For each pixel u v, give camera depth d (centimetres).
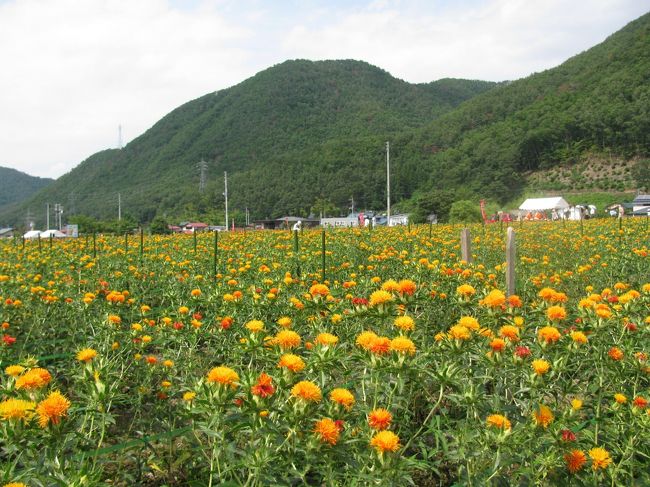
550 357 397
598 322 454
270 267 1078
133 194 19888
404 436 393
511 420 343
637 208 7906
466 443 315
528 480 317
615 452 355
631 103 13212
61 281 891
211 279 955
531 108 15075
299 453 286
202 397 300
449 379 338
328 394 318
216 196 15175
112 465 401
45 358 533
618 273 1063
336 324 520
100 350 474
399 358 328
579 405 338
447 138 15800
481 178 12900
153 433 425
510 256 820
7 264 1148
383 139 16762
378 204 14038
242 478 307
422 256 1182
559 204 7112
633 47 15588
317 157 15975
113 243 1905
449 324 614
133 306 745
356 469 280
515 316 462
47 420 270
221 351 554
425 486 388
